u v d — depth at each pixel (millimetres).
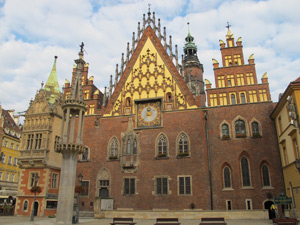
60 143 26062
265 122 36125
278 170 34000
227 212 29406
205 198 34719
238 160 35375
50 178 40250
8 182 65562
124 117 41281
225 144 36375
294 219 20812
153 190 36719
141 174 37812
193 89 41906
